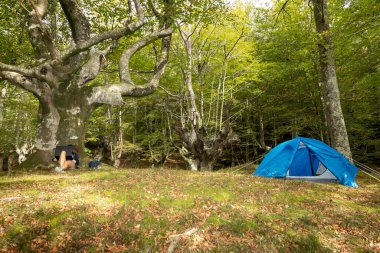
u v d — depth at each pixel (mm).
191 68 16766
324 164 9414
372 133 20703
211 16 13938
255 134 24578
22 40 15250
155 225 4520
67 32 16297
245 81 18266
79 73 12000
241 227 4547
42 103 11234
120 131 23438
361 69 14461
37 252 3785
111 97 12102
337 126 11203
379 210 5922
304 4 16156
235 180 8531
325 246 4055
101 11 15305
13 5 13352
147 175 8906
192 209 5359
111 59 17688
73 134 11578
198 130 14891
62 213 4793
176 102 19844
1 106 19297
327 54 11633
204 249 3775
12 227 4234
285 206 5902
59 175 8703
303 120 19109
